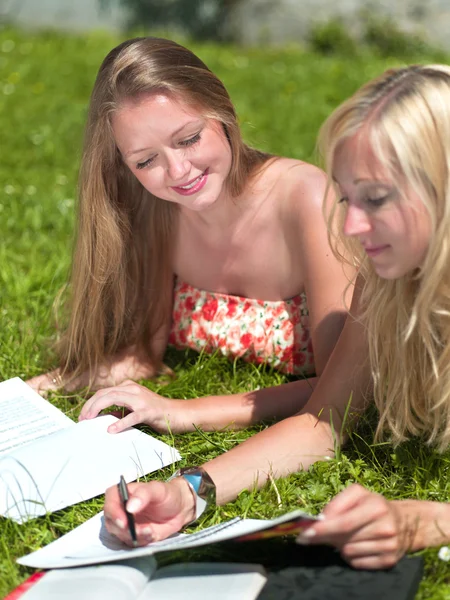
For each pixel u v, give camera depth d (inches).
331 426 98.8
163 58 102.0
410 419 97.0
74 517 93.0
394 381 95.0
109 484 95.0
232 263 121.7
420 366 93.2
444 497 93.4
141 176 105.5
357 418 101.7
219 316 125.6
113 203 117.3
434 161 77.4
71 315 123.5
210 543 79.7
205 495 90.1
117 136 104.1
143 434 104.0
